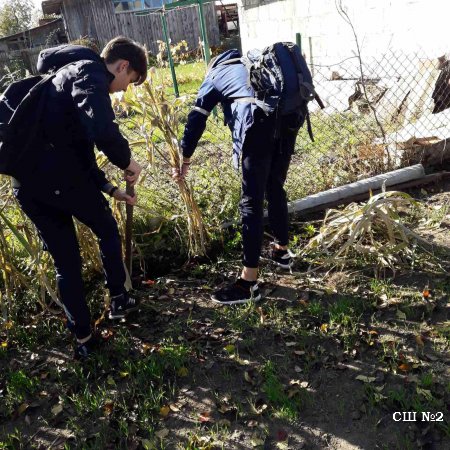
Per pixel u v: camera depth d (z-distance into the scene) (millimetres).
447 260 3576
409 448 2279
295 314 3217
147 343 3104
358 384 2662
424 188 4723
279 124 3066
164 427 2543
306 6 9250
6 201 3436
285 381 2729
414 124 5773
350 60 8156
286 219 3596
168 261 3982
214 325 3221
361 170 5012
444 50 6438
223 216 4242
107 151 2502
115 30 21156
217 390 2729
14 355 3158
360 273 3562
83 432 2564
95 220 2834
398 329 2998
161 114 3533
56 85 2498
